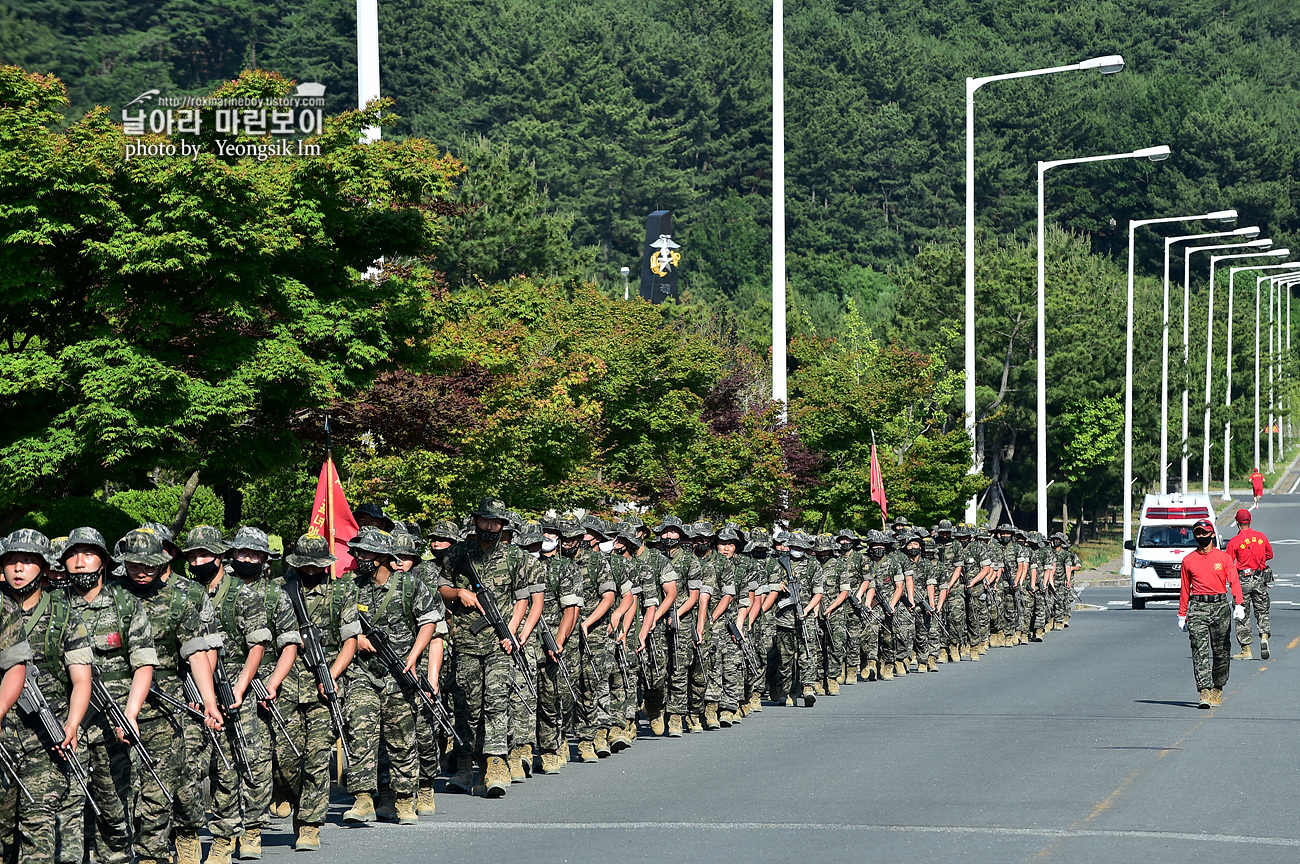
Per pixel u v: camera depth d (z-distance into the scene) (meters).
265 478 44.53
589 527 28.19
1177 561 77.62
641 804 22.62
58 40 158.62
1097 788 23.56
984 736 29.59
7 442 28.73
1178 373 144.50
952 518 75.44
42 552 16.56
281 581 20.75
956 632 46.84
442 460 41.25
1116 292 169.00
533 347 50.47
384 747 21.75
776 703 36.16
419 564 22.22
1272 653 48.09
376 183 31.28
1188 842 19.45
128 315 29.14
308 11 188.12
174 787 18.25
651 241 148.88
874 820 21.06
